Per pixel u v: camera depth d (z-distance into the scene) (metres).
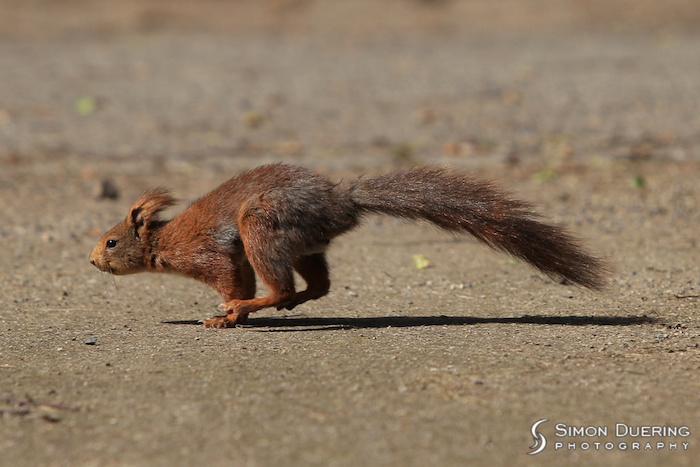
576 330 9.96
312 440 7.19
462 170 10.51
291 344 9.57
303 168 10.48
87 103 25.80
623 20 39.28
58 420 7.63
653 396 7.95
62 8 41.66
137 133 23.06
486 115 24.72
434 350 9.21
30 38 36.66
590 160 20.20
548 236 10.04
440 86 28.38
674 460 6.92
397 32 38.91
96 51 34.25
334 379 8.40
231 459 6.92
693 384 8.20
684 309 10.91
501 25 39.59
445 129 23.30
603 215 16.16
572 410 7.69
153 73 30.33
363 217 10.40
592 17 39.84
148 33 38.28
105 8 41.94
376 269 13.34
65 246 14.81
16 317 11.09
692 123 23.33
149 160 20.66
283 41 37.00
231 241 10.51
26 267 13.59
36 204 17.38
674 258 13.37
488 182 10.30
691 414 7.60
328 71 30.78
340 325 10.52
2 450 7.16
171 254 10.75
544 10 41.03
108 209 17.06
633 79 28.80
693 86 27.53
